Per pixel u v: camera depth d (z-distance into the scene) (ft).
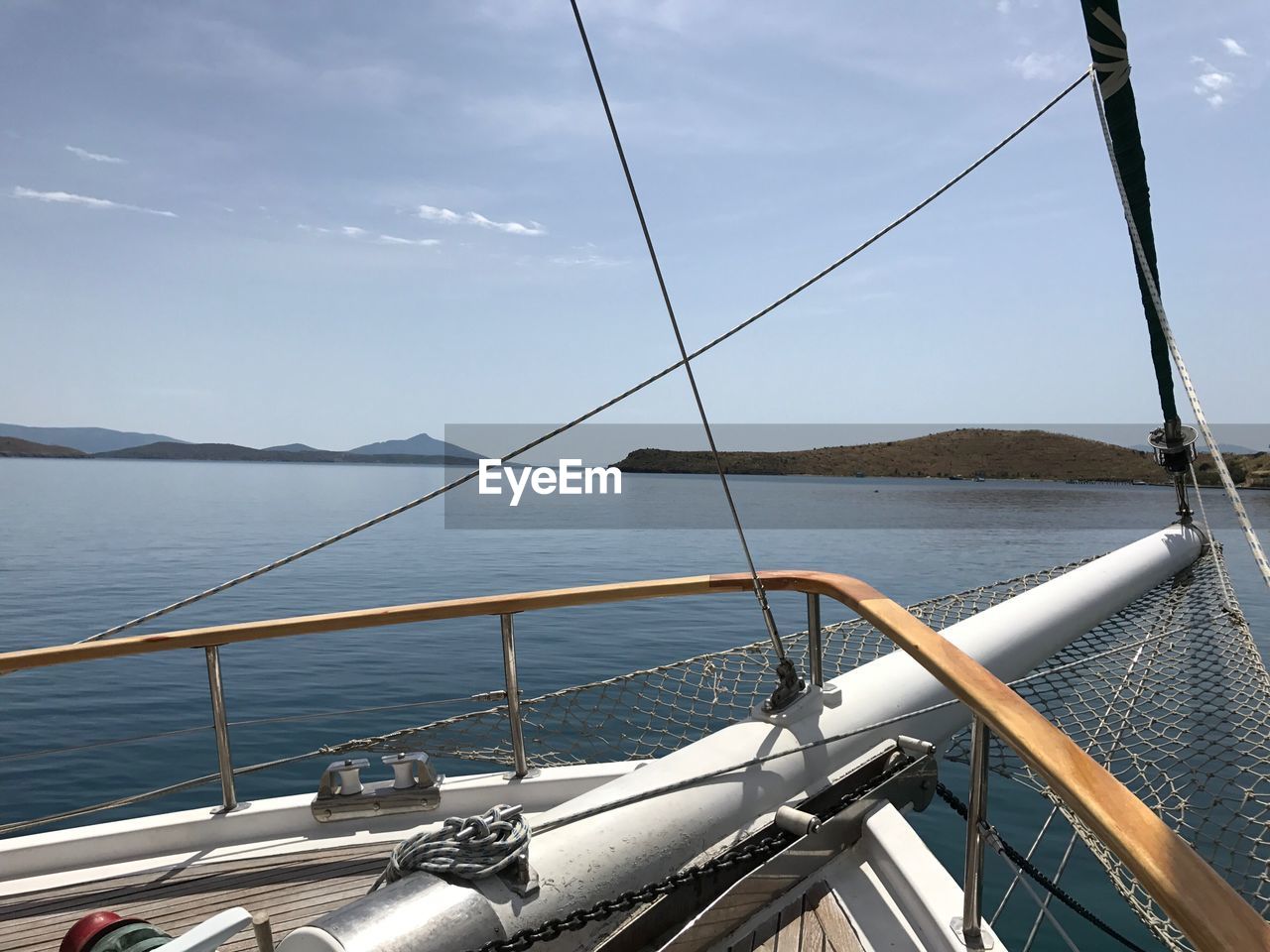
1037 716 5.26
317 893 9.10
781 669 8.62
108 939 6.31
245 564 77.77
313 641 37.65
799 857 7.55
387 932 5.79
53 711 27.02
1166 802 10.61
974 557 79.05
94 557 84.28
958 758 10.80
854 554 82.28
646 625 41.88
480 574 69.51
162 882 9.44
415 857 6.39
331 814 10.42
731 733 8.26
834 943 6.99
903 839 7.78
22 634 45.09
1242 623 13.69
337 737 24.14
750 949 7.00
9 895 9.28
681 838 7.20
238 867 9.66
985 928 6.73
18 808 19.69
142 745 23.79
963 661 6.17
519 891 6.31
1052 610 12.73
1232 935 3.42
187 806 19.49
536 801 10.75
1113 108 13.14
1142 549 16.10
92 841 9.96
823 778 8.13
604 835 6.97
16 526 125.59
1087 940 13.35
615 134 7.89
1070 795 4.45
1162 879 3.73
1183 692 11.67
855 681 9.20
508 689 10.93
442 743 11.82
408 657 34.32
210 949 4.61
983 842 6.42
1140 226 14.53
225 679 30.76
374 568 73.87
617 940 6.65
